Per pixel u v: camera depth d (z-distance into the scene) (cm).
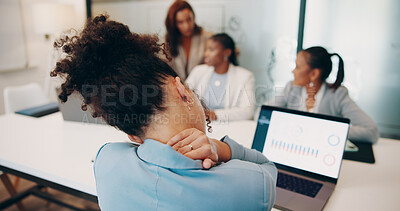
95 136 163
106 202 57
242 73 235
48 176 121
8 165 134
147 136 57
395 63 263
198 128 60
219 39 230
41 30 339
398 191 106
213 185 50
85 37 54
